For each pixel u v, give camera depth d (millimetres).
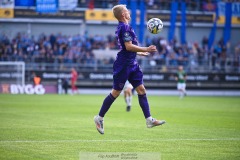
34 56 83688
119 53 20719
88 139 24859
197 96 82562
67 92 83062
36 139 24750
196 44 89875
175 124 33219
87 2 91625
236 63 88188
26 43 84750
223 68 87812
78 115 39812
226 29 85750
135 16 78312
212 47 89375
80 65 84625
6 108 46938
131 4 78188
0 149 21547
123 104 57000
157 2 90375
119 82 20781
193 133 27844
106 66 85125
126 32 20188
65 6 83688
